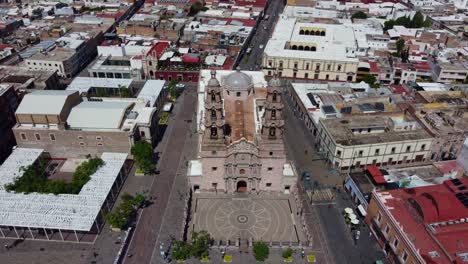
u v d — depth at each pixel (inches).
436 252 3253.0
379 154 4997.5
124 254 3737.7
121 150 5093.5
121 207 3998.5
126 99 5895.7
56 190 4153.5
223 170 4360.2
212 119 4104.3
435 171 4603.8
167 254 3759.8
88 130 5032.0
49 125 5012.3
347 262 3715.6
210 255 3759.8
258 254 3587.6
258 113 4948.3
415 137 5064.0
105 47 7672.2
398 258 3545.8
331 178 4881.9
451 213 3518.7
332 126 5241.1
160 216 4217.5
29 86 6230.3
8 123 5344.5
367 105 5772.6
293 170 4549.7
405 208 3757.4
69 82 7234.3
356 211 4345.5
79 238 3887.8
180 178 4825.3
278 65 7691.9
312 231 4062.5
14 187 4227.4
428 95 6186.0
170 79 7391.7
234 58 7785.4
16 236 3902.6
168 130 5861.2
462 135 5137.8
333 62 7455.7
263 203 4404.5
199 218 4173.2
